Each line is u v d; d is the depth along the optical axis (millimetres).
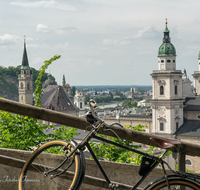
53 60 11281
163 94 105062
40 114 4469
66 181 5418
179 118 105312
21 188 3959
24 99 174375
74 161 3705
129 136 4422
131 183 5477
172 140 4000
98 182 4730
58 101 123812
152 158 3736
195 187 3492
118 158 10961
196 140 100688
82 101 197750
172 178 3562
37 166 4691
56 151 7855
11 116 11102
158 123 106188
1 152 5840
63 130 11797
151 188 3615
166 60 107875
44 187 5570
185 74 113500
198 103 106312
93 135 3756
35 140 10711
